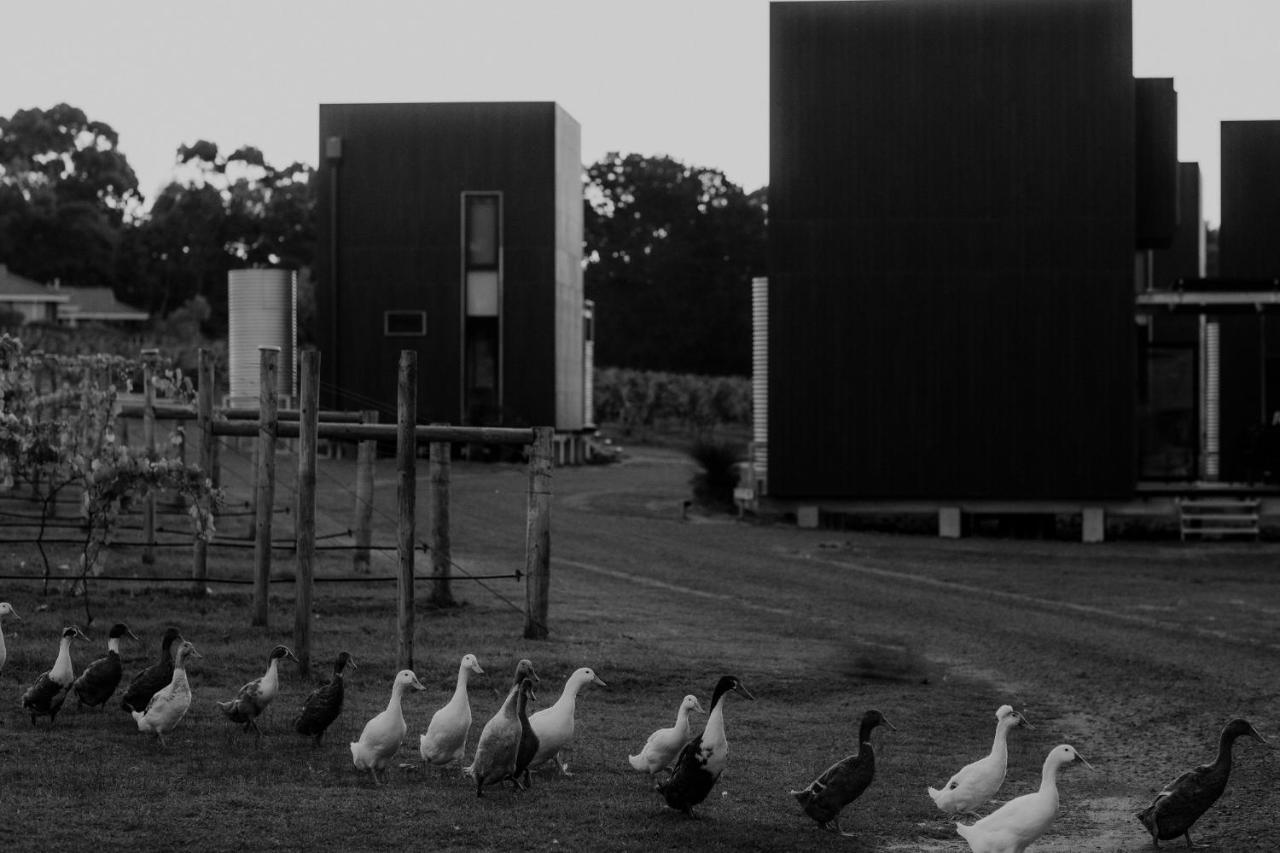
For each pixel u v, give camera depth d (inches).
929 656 812.6
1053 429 1433.3
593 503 1582.2
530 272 1934.1
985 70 1438.2
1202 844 464.1
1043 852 454.9
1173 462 1544.0
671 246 4168.3
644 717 633.6
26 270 4040.4
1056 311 1433.3
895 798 506.9
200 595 840.3
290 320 1300.4
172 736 537.6
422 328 1914.4
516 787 491.2
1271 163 1723.7
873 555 1270.9
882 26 1443.2
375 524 1318.9
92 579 830.5
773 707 669.3
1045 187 1435.8
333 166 1908.2
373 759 485.1
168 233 4099.4
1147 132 1456.7
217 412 992.9
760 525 1460.4
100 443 853.8
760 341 1535.4
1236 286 1425.9
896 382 1443.2
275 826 430.6
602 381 2974.9
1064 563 1256.8
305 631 668.7
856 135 1446.9
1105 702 702.5
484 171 1919.3
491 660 721.0
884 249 1441.9
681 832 445.7
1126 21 1429.6
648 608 935.0
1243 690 731.4
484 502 1541.6
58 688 538.6
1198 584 1145.4
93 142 4697.3
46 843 404.8
